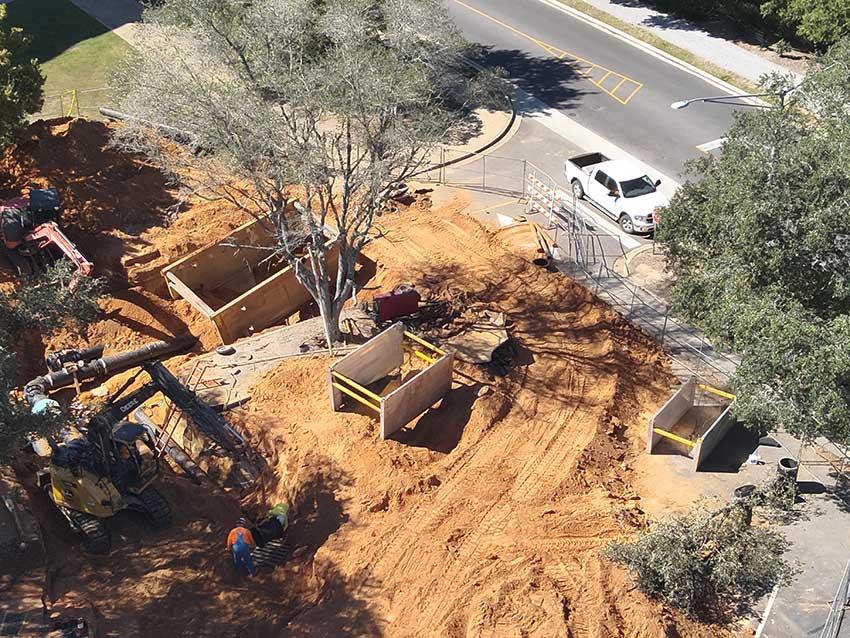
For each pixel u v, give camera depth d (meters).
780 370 19.05
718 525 20.03
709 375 26.31
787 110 23.36
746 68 44.06
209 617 19.80
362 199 25.84
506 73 43.69
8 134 32.25
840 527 20.97
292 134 24.97
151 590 20.19
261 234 32.16
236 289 31.95
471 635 18.36
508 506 21.66
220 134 23.42
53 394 26.38
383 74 24.34
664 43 46.53
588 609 18.86
